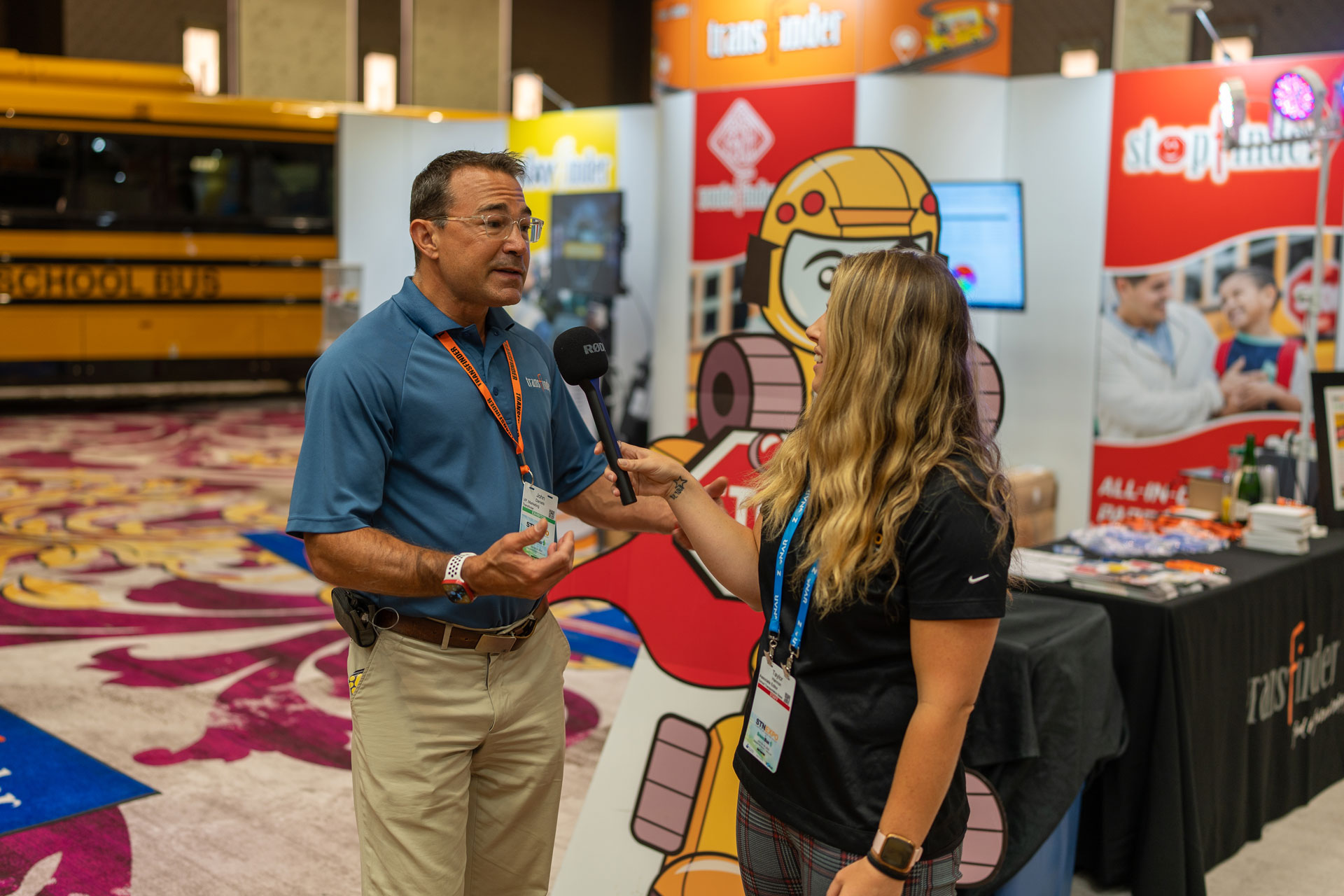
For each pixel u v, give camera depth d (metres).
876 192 2.53
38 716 3.61
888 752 1.32
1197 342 5.01
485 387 1.67
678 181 5.52
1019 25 9.79
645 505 1.96
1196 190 4.93
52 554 5.75
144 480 7.67
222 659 4.25
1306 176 4.70
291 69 11.98
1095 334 5.23
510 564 1.45
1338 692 3.37
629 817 2.32
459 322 1.67
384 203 7.82
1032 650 2.20
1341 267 4.69
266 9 11.80
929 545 1.25
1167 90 4.94
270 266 10.88
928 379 1.30
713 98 5.35
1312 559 3.14
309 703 3.81
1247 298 4.88
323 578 1.56
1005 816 2.07
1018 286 4.45
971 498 1.25
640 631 2.35
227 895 2.54
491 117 7.40
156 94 10.27
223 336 10.77
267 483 7.68
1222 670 2.74
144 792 3.07
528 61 12.88
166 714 3.67
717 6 5.29
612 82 13.30
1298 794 3.21
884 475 1.28
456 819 1.68
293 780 3.18
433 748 1.64
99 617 4.75
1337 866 2.83
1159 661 2.57
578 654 4.36
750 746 1.45
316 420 1.56
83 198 10.05
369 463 1.57
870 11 4.96
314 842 2.81
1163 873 2.55
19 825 2.83
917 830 1.23
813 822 1.34
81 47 11.20
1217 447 5.02
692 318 5.53
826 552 1.30
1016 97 5.24
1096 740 2.45
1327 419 3.53
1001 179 5.30
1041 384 5.39
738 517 2.39
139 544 6.01
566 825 2.93
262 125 10.67
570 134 6.97
